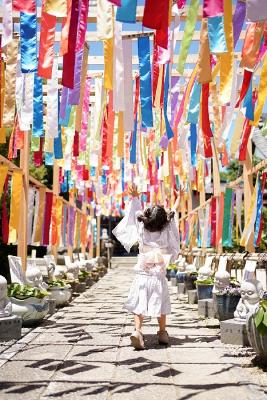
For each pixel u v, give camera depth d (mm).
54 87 5379
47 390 2885
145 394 2789
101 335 4840
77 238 12789
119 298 8984
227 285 5605
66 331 5086
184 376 3199
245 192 5668
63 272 8828
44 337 4719
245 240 5098
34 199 7336
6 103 4812
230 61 4121
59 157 6488
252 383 3014
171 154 7434
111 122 6613
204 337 4707
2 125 4777
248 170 5691
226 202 6676
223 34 3686
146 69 4770
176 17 4277
